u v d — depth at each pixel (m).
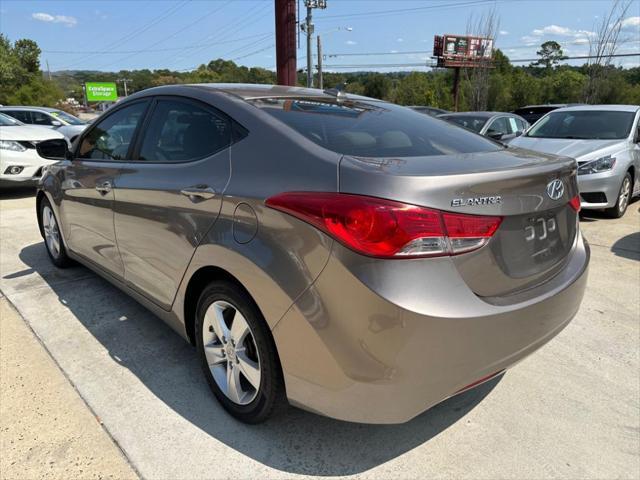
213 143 2.41
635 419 2.45
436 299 1.71
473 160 2.08
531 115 15.91
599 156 6.33
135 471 2.05
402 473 2.09
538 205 2.05
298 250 1.85
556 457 2.19
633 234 5.84
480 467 2.12
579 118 7.42
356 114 2.59
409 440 2.29
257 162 2.13
